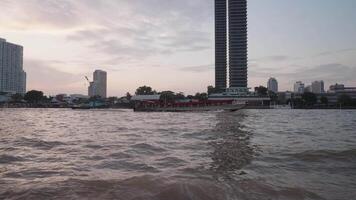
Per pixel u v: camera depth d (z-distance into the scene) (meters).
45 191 13.87
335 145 29.55
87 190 13.87
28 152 25.75
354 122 71.50
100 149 27.00
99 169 18.84
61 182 15.24
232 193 13.69
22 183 15.33
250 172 18.05
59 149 27.39
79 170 18.55
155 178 15.34
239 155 23.86
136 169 18.81
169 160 21.69
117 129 50.22
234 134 40.50
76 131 47.03
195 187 13.88
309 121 75.75
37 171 18.31
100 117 102.62
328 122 71.56
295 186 15.22
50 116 116.12
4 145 30.62
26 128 54.91
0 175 17.33
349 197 13.94
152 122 69.69
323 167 19.88
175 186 13.84
